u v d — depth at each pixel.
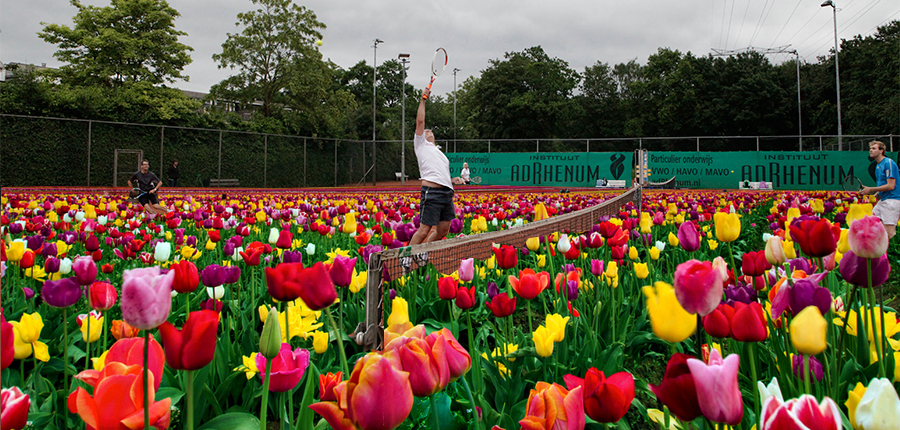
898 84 40.75
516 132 55.72
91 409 1.01
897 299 4.57
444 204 6.05
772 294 1.96
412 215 7.59
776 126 50.97
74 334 2.93
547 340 1.99
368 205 8.56
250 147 32.81
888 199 7.36
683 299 1.02
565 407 1.08
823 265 2.60
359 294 3.48
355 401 0.97
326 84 43.31
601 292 3.58
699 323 1.12
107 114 31.19
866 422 0.94
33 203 7.84
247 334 2.77
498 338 2.62
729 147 50.84
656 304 1.04
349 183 37.56
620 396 1.05
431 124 60.34
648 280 3.92
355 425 0.99
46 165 26.77
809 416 0.82
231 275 2.84
